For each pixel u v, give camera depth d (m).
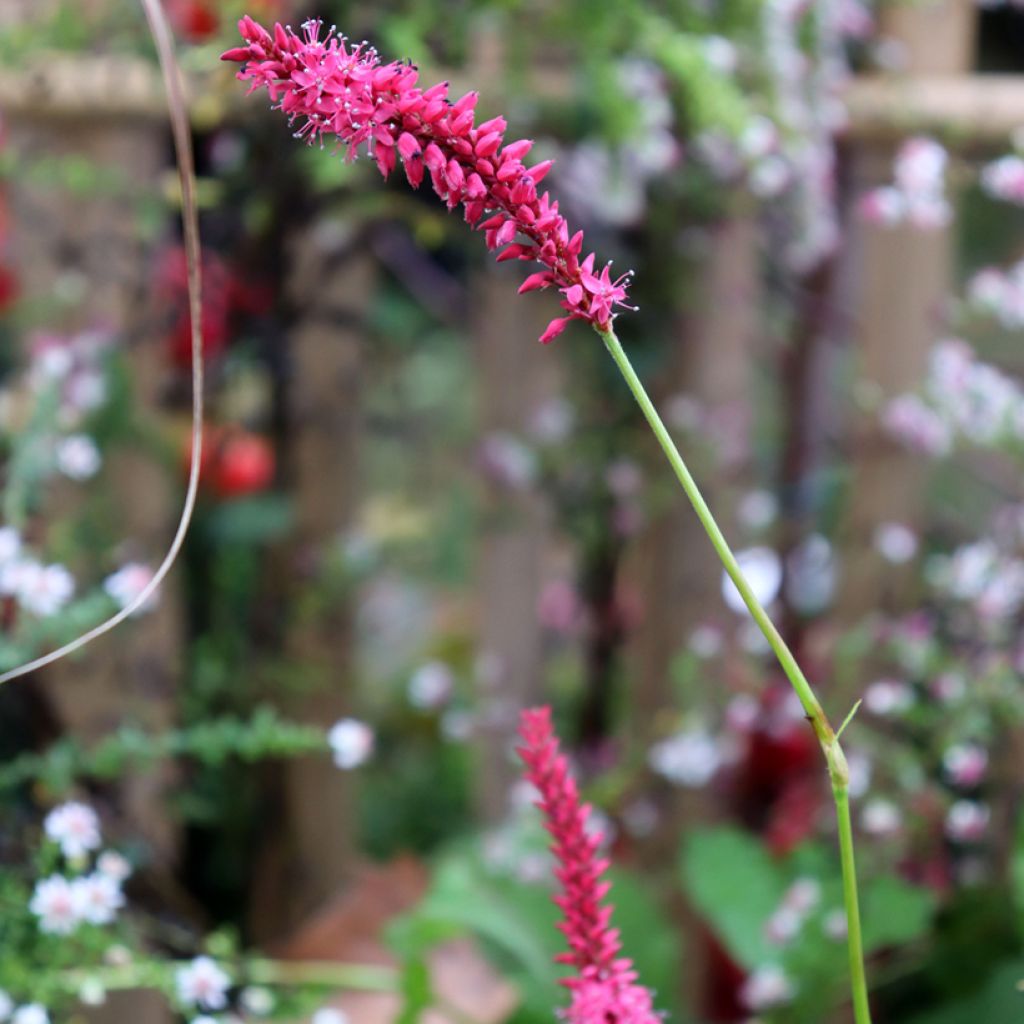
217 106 1.44
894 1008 1.63
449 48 1.45
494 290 1.91
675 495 1.91
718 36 1.48
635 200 1.51
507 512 1.98
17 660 1.22
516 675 2.03
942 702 1.57
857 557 1.78
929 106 1.62
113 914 1.19
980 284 1.59
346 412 1.88
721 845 1.64
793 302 1.92
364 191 1.62
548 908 1.48
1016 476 1.73
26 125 1.52
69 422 1.38
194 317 0.96
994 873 1.68
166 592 1.64
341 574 1.87
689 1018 1.72
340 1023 1.28
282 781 1.94
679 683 1.85
